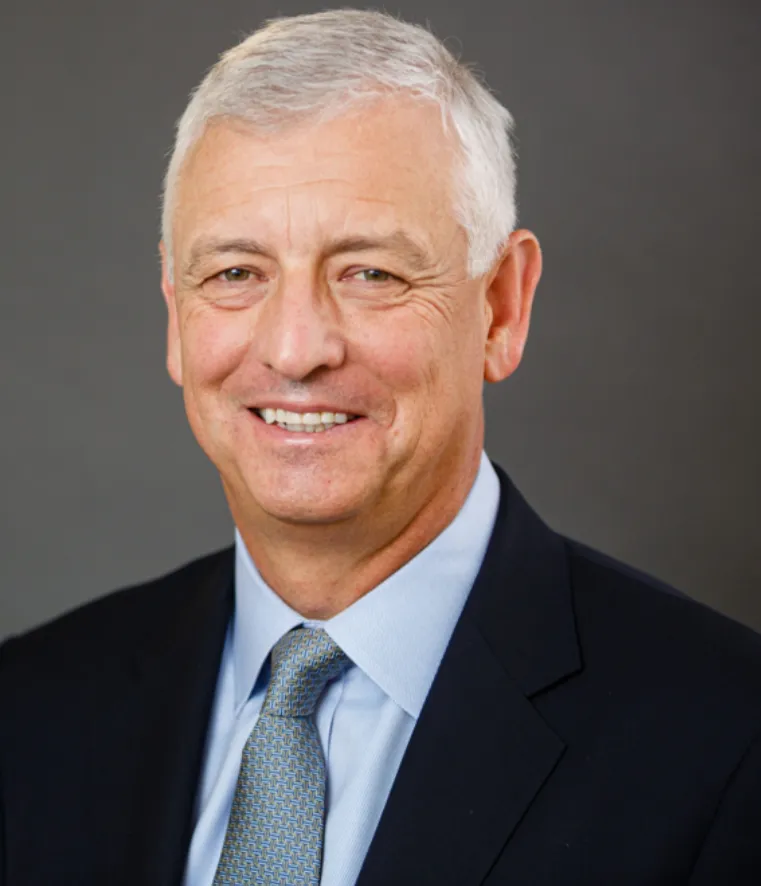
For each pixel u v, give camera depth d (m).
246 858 1.99
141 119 4.16
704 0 4.00
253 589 2.16
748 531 4.09
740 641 2.10
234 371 1.99
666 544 4.11
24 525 4.23
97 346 4.20
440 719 2.00
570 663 2.06
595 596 2.19
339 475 1.96
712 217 4.02
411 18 4.04
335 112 1.88
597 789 1.93
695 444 4.08
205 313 2.01
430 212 1.93
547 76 4.03
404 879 1.89
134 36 4.16
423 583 2.09
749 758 1.92
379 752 2.02
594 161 4.04
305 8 4.11
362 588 2.09
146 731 2.23
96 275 4.19
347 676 2.09
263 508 2.00
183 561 4.21
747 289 4.03
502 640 2.08
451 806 1.93
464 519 2.15
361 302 1.93
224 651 2.29
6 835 2.25
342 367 1.92
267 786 2.01
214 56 4.14
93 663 2.39
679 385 4.07
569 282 4.06
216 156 1.94
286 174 1.89
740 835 1.88
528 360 4.09
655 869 1.88
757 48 3.99
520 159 4.04
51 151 4.19
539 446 4.10
